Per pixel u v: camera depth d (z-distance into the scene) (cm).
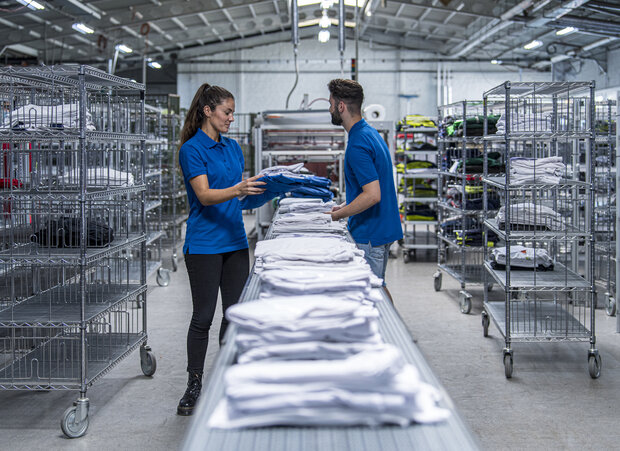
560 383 362
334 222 255
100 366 312
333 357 101
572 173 562
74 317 297
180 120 848
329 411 90
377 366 90
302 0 1625
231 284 306
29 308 317
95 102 391
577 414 316
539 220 386
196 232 297
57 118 303
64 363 313
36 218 329
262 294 132
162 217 789
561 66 1762
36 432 293
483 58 1928
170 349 426
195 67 1955
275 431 89
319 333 104
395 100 1969
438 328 488
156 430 296
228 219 300
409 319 517
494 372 382
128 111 384
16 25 1341
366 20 1689
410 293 620
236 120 1955
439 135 667
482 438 288
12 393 344
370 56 1956
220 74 1958
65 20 1316
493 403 332
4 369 312
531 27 1352
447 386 359
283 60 1945
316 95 1959
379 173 306
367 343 105
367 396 89
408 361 109
